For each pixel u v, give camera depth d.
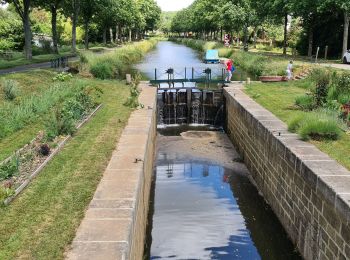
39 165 10.41
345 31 32.31
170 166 17.30
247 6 50.56
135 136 13.53
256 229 12.05
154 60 52.12
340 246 8.02
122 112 17.42
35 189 8.97
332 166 9.88
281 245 11.24
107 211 7.91
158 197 14.13
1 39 51.19
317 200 9.23
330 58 41.34
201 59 54.06
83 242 6.79
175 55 62.34
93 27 72.81
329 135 12.30
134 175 9.91
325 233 8.78
